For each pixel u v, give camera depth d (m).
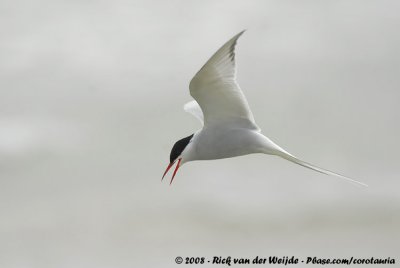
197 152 7.59
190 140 7.67
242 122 7.32
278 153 7.20
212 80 6.74
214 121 7.33
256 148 7.31
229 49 6.43
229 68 6.68
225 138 7.36
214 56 6.36
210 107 7.15
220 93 6.94
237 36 6.36
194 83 6.76
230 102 7.08
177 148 7.74
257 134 7.29
